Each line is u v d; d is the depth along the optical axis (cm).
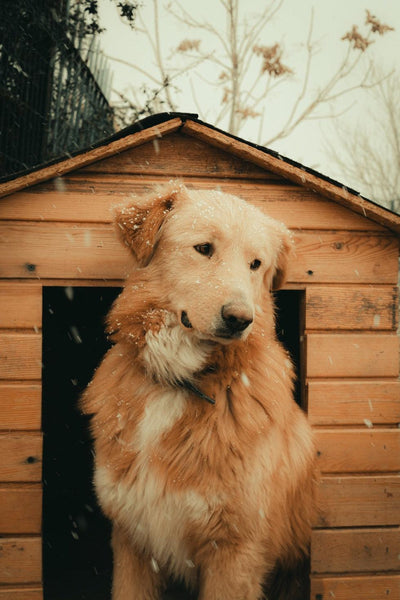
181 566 255
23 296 275
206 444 232
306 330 292
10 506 270
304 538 281
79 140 630
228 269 224
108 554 376
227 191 288
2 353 273
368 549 288
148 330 238
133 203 254
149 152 284
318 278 292
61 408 443
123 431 242
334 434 289
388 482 291
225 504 231
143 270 247
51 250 277
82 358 443
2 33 475
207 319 217
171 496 233
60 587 328
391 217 284
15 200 275
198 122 276
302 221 292
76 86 611
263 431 243
